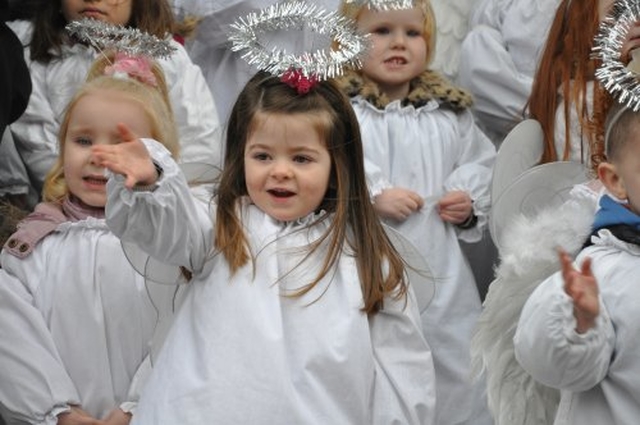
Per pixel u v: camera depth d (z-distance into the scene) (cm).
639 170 468
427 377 522
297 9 548
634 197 472
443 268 690
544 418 509
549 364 451
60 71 709
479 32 808
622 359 455
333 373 496
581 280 435
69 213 597
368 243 524
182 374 491
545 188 611
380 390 512
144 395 500
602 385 465
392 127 716
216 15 791
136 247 528
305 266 511
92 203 591
